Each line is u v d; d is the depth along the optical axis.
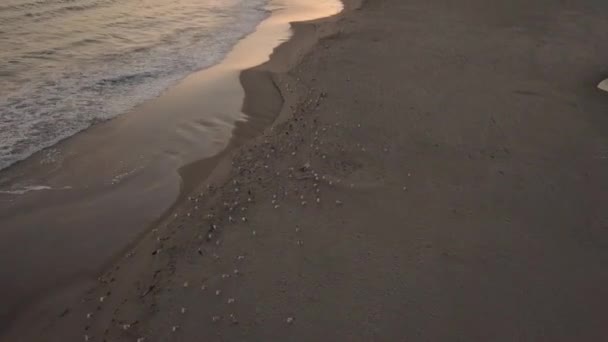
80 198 5.86
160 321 4.00
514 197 5.54
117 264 4.79
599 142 6.72
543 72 9.34
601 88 8.54
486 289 4.28
